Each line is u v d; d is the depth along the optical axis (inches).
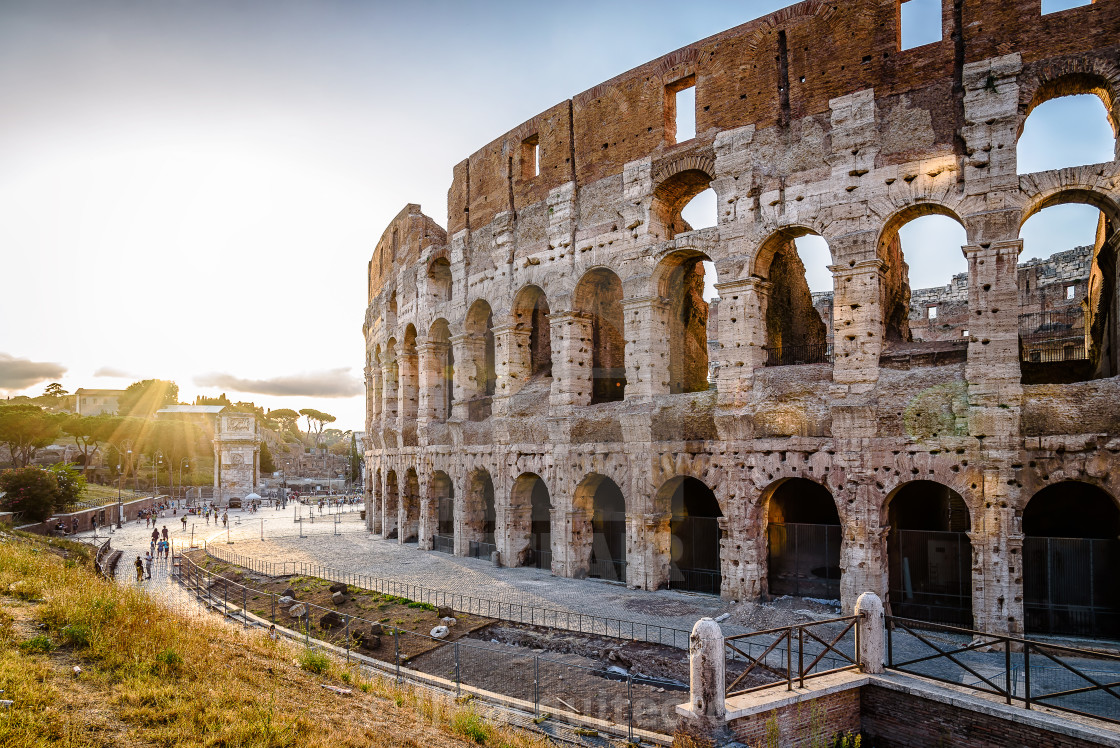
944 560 1341.0
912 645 1189.1
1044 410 1198.9
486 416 2287.2
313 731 616.4
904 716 793.6
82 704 580.4
